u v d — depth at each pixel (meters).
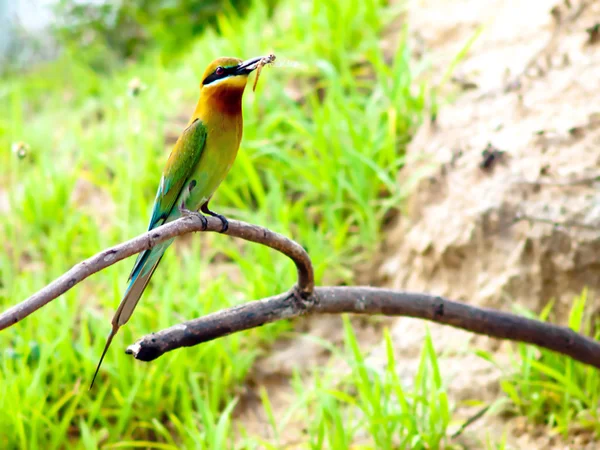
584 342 7.48
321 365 10.28
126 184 12.76
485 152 10.47
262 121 13.06
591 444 8.49
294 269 10.77
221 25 15.55
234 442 9.40
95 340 10.34
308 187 11.95
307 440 9.27
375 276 11.18
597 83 10.46
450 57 12.63
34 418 9.02
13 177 14.22
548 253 9.52
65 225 12.93
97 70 18.91
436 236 10.48
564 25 11.47
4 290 11.85
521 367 9.02
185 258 11.51
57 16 19.58
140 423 9.32
